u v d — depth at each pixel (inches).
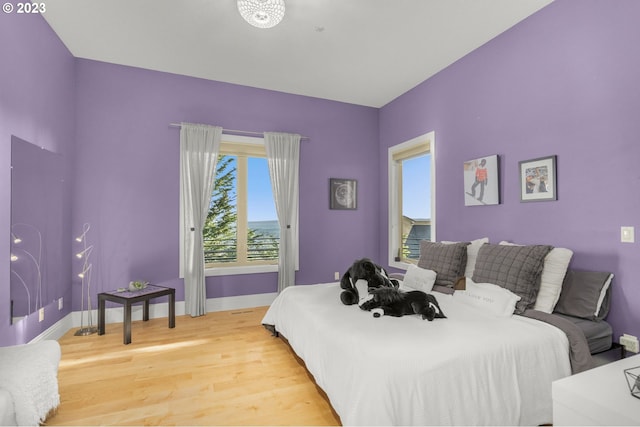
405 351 62.1
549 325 75.7
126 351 109.7
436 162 151.4
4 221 90.3
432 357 61.3
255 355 106.6
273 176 167.9
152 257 148.6
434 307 83.1
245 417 73.2
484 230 126.0
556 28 100.4
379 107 195.9
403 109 175.5
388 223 188.7
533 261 89.2
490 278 96.6
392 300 84.7
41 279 110.9
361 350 64.2
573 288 87.7
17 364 65.2
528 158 109.0
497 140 120.6
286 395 82.3
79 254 135.3
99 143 140.3
